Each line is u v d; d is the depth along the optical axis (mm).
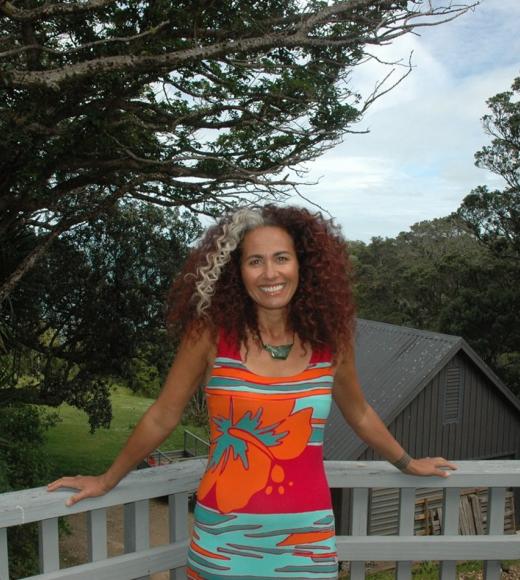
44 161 6898
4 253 8016
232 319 1381
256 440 1374
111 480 1454
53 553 1479
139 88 6559
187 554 1574
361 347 14758
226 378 1382
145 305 12266
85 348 12680
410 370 12344
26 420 10883
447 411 12320
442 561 1790
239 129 7492
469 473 1723
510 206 22359
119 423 23344
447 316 23047
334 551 1421
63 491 1465
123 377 13344
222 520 1372
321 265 1461
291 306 1429
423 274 29859
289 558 1363
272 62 6664
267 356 1399
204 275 1400
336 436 11711
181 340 1437
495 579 1818
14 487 8922
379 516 10703
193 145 7367
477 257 25125
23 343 11578
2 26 6328
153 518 11227
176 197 8188
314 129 7188
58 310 11922
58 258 11406
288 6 6762
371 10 6430
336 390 1562
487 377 12461
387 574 9031
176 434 20344
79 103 6859
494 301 21812
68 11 4980
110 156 7461
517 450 13078
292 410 1371
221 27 6543
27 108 6211
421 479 1716
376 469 1715
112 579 1511
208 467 1432
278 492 1361
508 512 11672
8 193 7293
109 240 11836
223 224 1479
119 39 5008
